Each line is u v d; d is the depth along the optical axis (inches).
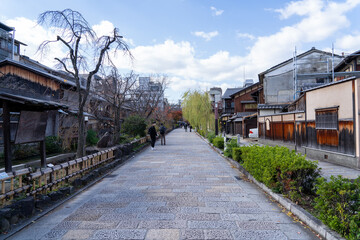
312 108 442.9
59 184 227.3
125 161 431.5
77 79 302.2
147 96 1061.8
